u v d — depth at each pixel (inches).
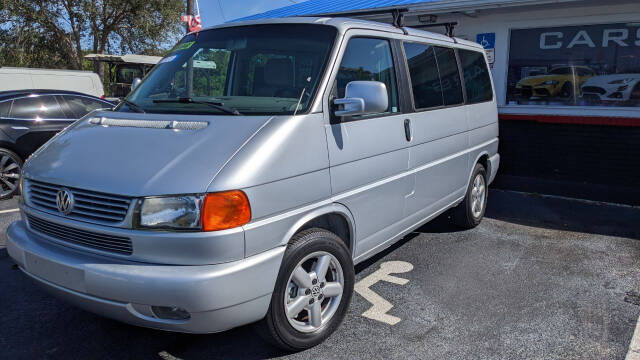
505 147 322.7
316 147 125.1
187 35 171.2
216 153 110.6
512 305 157.1
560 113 305.7
